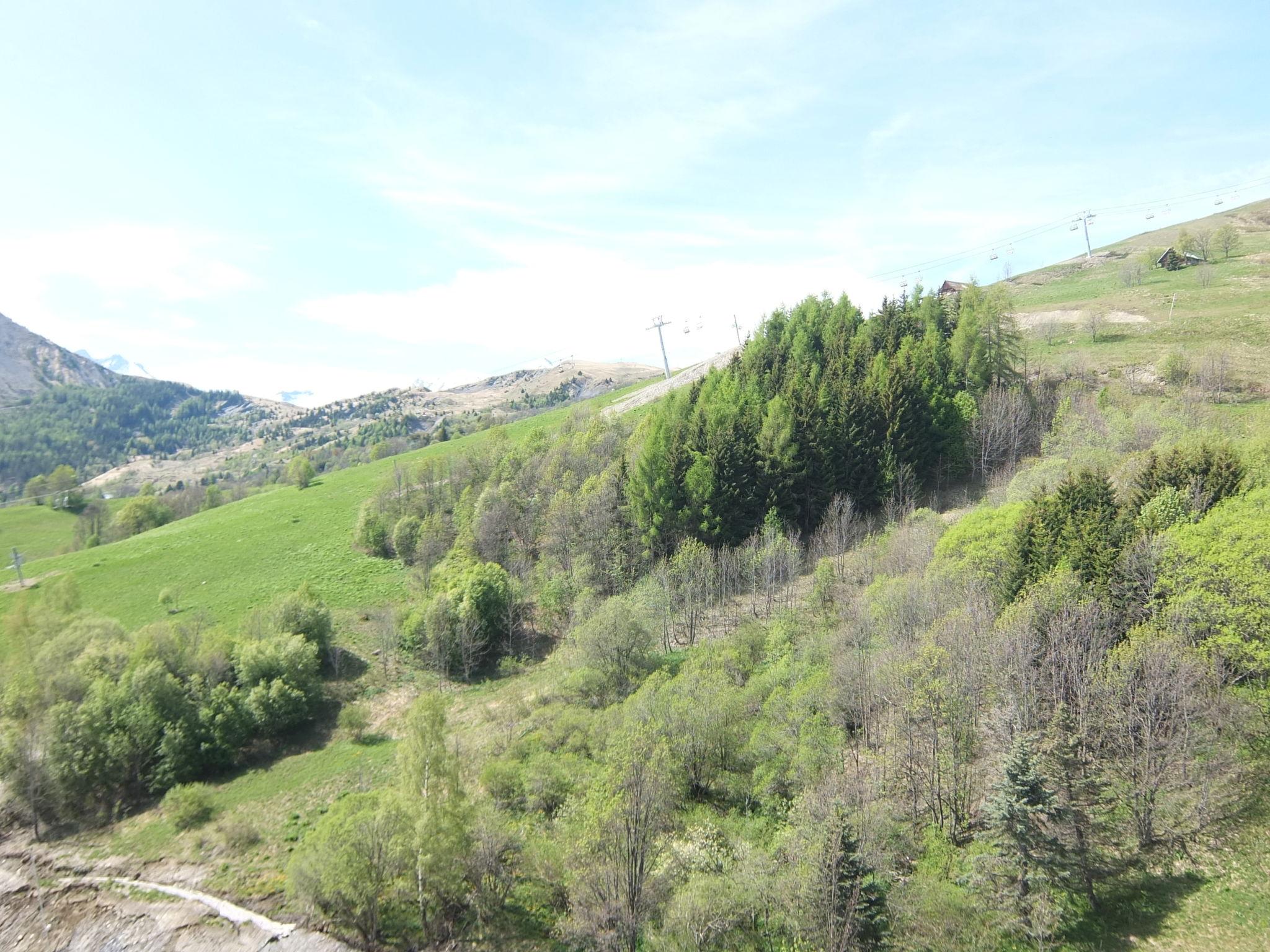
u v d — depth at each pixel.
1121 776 37.34
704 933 34.78
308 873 42.50
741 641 58.75
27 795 57.25
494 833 43.03
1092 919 33.09
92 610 81.25
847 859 32.84
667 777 42.91
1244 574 37.72
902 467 79.25
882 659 47.53
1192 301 118.88
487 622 76.19
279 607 75.19
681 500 80.19
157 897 47.12
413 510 105.75
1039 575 47.50
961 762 40.84
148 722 60.19
